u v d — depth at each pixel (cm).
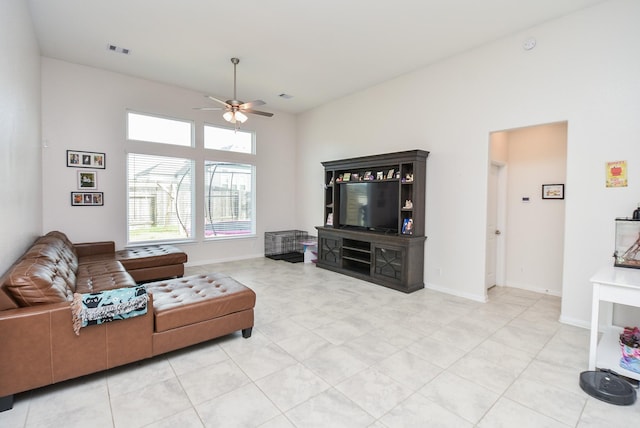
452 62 431
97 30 374
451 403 202
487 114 395
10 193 259
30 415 188
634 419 188
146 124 541
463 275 422
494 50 388
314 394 210
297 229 732
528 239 456
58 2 320
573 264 329
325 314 354
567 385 222
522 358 259
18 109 289
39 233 419
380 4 318
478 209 406
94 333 218
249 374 234
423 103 468
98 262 409
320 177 668
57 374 206
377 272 476
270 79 521
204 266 588
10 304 202
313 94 591
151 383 222
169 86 552
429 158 459
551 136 433
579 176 324
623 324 303
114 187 506
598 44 312
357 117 577
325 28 364
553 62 341
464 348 276
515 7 319
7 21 248
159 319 245
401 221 464
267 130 688
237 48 415
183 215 588
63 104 459
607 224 309
